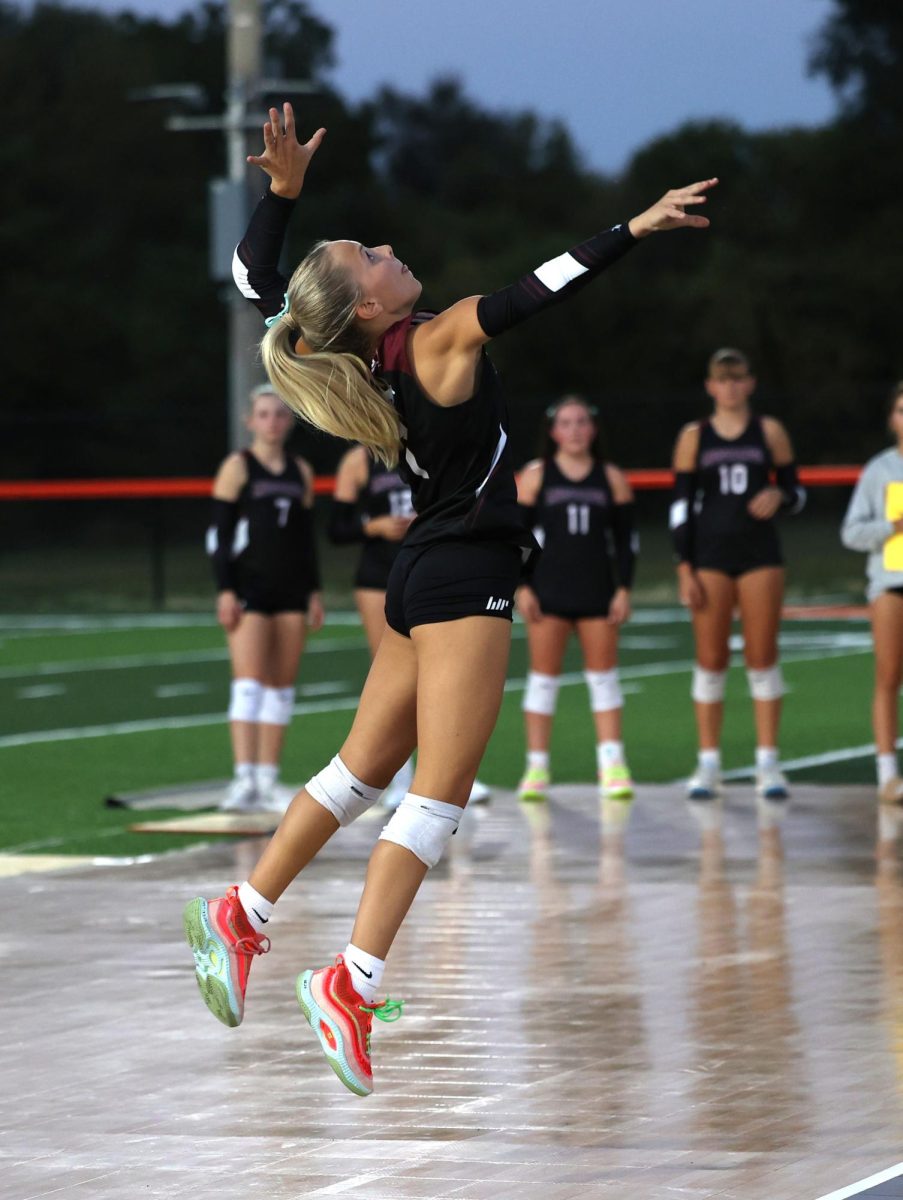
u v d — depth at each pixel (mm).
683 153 113375
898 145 104188
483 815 22406
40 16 113812
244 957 10008
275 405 22188
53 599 68312
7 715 34844
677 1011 13156
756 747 29172
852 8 106625
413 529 10016
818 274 100375
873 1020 12828
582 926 16047
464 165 126562
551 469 23484
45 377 103062
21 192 106125
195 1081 11688
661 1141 10312
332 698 36875
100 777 26672
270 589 22531
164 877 18609
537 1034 12609
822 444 72688
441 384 9648
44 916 16734
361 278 9758
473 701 9742
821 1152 10055
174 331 104000
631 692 37406
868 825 21141
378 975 9703
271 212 11102
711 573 22953
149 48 115125
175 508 81312
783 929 15797
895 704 22875
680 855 19438
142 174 108750
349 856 19766
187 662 45406
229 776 26766
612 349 102750
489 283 106375
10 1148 10461
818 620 57125
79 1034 12836
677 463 23125
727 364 22609
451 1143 10375
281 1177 9883
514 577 9914
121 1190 9742
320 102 111125
